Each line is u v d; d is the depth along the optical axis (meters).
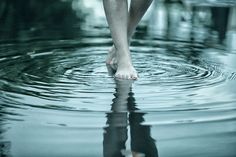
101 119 1.69
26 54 2.82
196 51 2.95
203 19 4.17
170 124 1.65
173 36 3.45
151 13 4.49
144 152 1.42
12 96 1.96
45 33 3.55
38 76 2.30
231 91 2.06
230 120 1.68
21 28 3.74
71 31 3.64
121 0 2.31
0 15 4.29
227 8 4.70
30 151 1.42
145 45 3.14
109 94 2.01
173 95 2.00
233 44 3.17
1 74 2.32
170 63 2.62
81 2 5.16
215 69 2.47
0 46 3.05
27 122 1.66
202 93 2.03
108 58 2.61
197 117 1.72
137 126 1.63
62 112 1.77
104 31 3.65
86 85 2.15
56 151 1.42
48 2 5.06
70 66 2.53
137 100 1.92
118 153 1.41
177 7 4.82
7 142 1.48
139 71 2.44
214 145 1.46
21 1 5.05
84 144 1.47
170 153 1.41
